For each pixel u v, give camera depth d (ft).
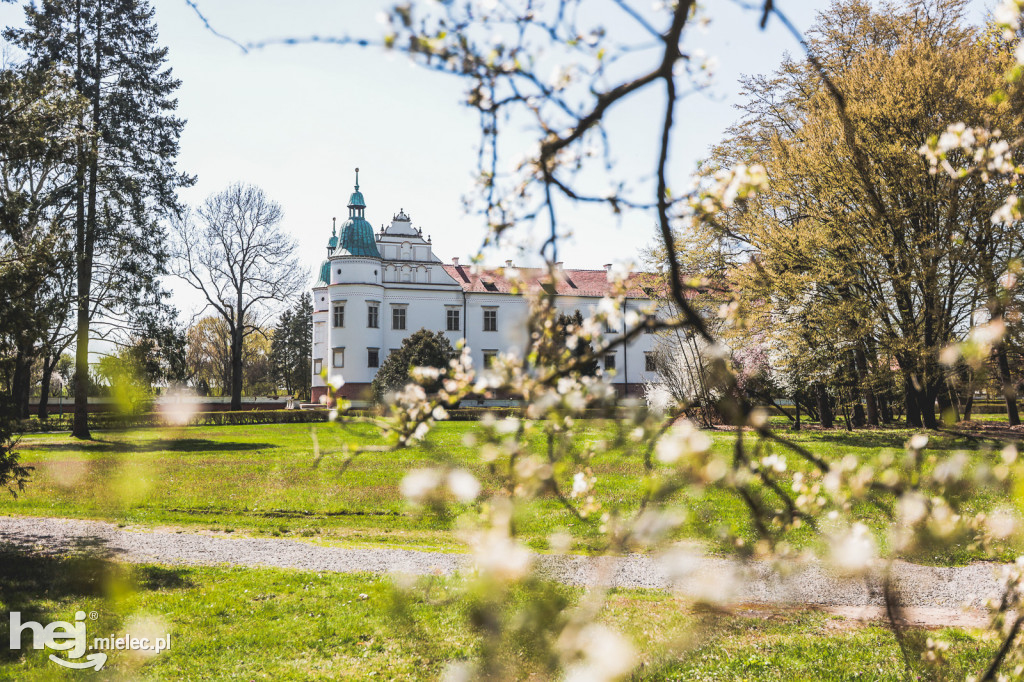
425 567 28.58
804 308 61.93
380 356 157.79
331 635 19.94
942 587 23.72
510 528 5.72
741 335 46.80
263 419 123.03
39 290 34.22
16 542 32.22
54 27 81.30
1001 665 9.46
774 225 60.13
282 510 41.70
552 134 6.38
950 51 57.47
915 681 15.03
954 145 9.93
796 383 73.92
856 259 58.70
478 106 6.12
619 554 5.63
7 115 36.09
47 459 61.05
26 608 21.95
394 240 162.40
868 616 19.56
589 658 4.96
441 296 162.71
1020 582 8.89
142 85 85.81
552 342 6.65
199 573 26.99
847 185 56.39
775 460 6.95
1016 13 6.23
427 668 16.74
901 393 75.41
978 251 38.55
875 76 60.54
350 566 28.94
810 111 64.54
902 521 7.27
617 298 7.17
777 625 18.76
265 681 17.10
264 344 212.23
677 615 18.12
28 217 36.32
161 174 85.81
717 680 15.64
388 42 5.23
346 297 155.94
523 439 6.15
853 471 6.81
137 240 83.66
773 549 6.76
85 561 28.02
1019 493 7.03
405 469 54.70
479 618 5.38
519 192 6.89
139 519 38.83
